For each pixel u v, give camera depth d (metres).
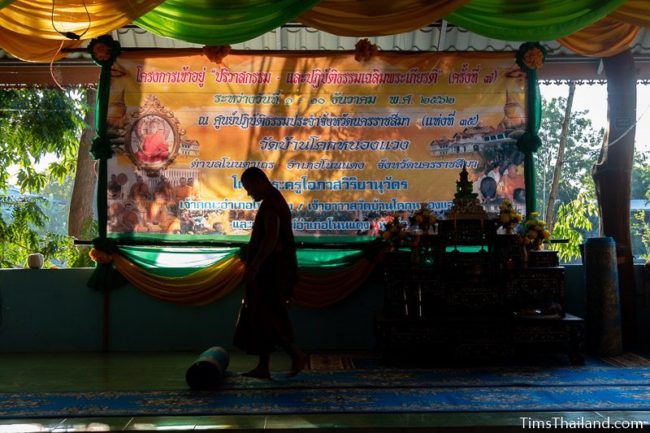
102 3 5.29
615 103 6.39
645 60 6.75
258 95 6.48
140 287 6.34
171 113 6.45
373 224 6.45
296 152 6.48
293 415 3.98
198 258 6.42
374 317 6.09
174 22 5.64
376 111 6.49
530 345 5.48
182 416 3.99
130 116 6.43
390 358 5.52
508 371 5.24
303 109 6.48
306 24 5.66
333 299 6.34
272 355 6.10
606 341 5.87
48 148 9.45
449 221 5.73
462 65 6.50
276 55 6.46
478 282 5.68
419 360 5.73
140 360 5.92
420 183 6.47
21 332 6.39
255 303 4.94
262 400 4.36
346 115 6.48
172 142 6.45
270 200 5.03
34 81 6.73
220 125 6.46
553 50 6.68
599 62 6.66
